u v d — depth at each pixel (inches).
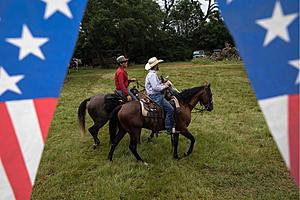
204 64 978.1
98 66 1236.5
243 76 624.4
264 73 64.4
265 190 159.6
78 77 778.8
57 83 71.4
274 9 63.4
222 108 343.6
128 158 200.2
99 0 1091.3
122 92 215.6
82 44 1103.0
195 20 1649.9
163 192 157.6
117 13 1112.8
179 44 1432.1
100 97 219.6
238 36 65.6
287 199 149.2
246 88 479.5
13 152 71.4
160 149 215.6
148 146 222.4
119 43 1225.4
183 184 164.6
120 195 154.4
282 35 63.3
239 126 272.4
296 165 63.6
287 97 63.7
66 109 366.6
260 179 171.8
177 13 1636.3
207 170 183.6
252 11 64.7
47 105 71.5
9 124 71.1
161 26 1395.2
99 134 257.0
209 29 1439.5
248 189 161.3
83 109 224.7
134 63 1294.3
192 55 1379.2
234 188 162.6
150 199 151.9
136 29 1130.0
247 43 65.1
